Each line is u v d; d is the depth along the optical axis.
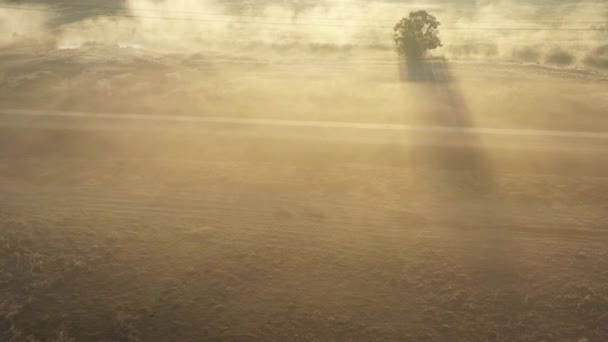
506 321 12.84
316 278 14.44
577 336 12.37
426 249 15.55
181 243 15.99
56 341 12.40
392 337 12.44
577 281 14.14
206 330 12.73
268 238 16.19
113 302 13.61
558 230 16.44
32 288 14.07
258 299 13.71
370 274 14.55
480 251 15.46
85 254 15.44
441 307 13.33
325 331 12.66
